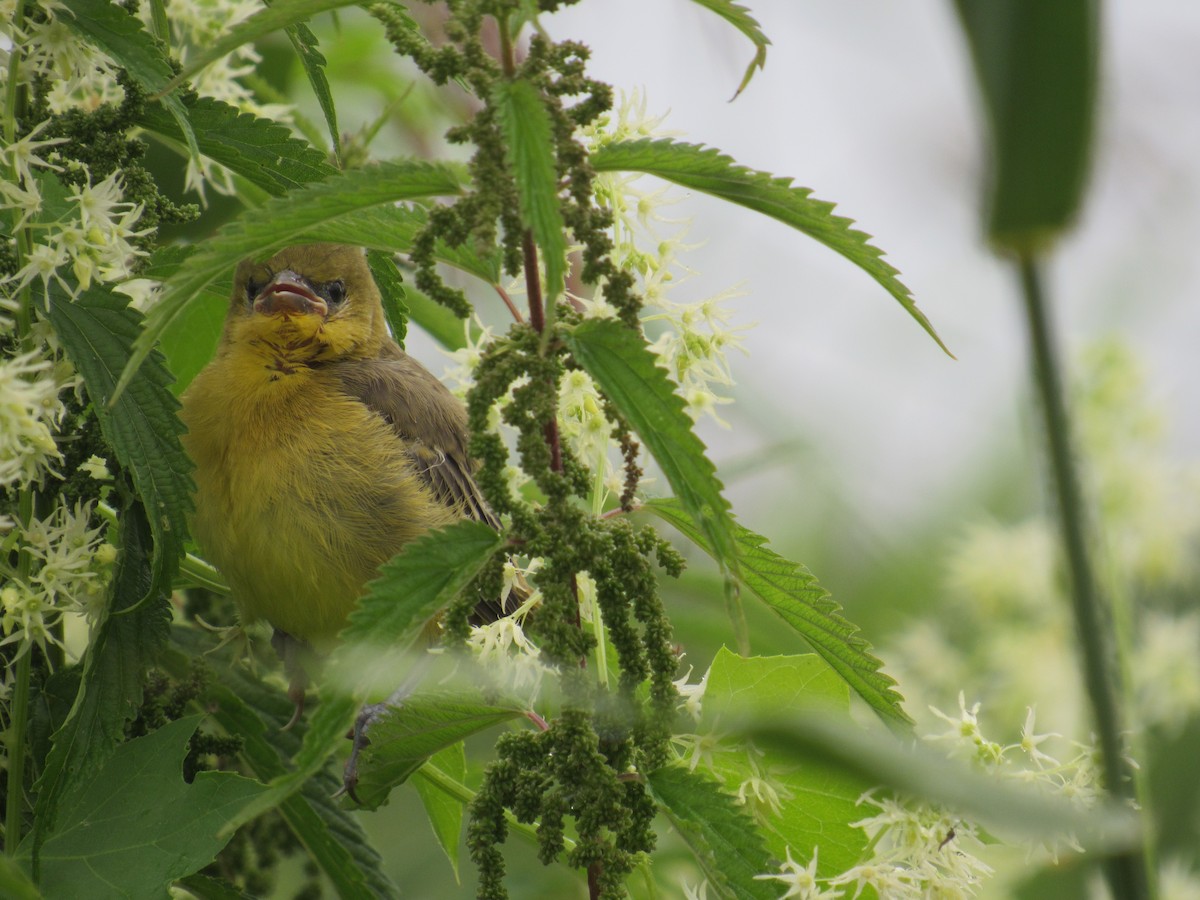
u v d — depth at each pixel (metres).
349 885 6.36
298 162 6.06
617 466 6.12
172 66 6.04
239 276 8.88
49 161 5.59
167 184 7.92
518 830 5.67
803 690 5.18
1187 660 6.95
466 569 4.00
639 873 6.12
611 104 4.24
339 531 7.91
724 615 7.56
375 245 4.75
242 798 4.97
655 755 4.30
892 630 9.23
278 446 7.98
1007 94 2.30
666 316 5.65
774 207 4.38
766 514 9.88
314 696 7.24
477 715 5.05
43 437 4.89
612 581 4.18
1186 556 7.38
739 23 4.38
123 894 4.82
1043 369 2.51
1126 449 7.46
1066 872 5.82
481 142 4.00
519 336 4.21
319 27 9.51
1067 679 7.56
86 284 5.24
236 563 7.88
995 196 2.36
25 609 5.19
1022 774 4.87
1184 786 6.30
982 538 8.23
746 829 4.24
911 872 4.76
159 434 5.24
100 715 5.18
